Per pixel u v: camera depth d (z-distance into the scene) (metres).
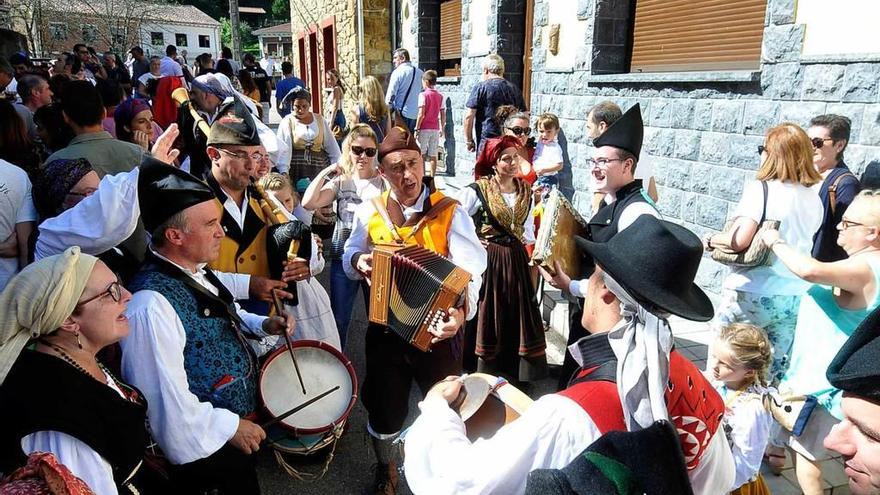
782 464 2.85
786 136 2.88
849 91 3.69
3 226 2.53
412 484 1.52
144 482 1.92
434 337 2.38
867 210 2.31
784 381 2.63
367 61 12.09
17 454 1.40
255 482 2.12
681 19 5.38
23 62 9.78
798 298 3.00
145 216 1.93
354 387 2.50
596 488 1.08
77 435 1.44
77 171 2.44
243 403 2.13
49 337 1.49
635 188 2.77
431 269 2.38
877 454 1.00
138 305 1.81
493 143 3.35
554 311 4.45
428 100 8.36
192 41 49.47
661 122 5.33
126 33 27.06
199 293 1.99
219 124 2.53
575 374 1.53
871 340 1.02
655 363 1.27
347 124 7.92
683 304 1.32
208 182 2.62
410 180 2.67
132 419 1.60
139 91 9.88
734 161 4.59
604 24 6.03
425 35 10.69
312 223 4.39
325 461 3.05
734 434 2.23
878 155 3.56
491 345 3.35
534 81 7.44
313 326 2.96
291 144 4.96
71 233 1.87
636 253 1.35
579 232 2.75
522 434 1.33
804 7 3.95
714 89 4.73
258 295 2.55
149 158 1.99
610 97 5.96
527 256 3.41
